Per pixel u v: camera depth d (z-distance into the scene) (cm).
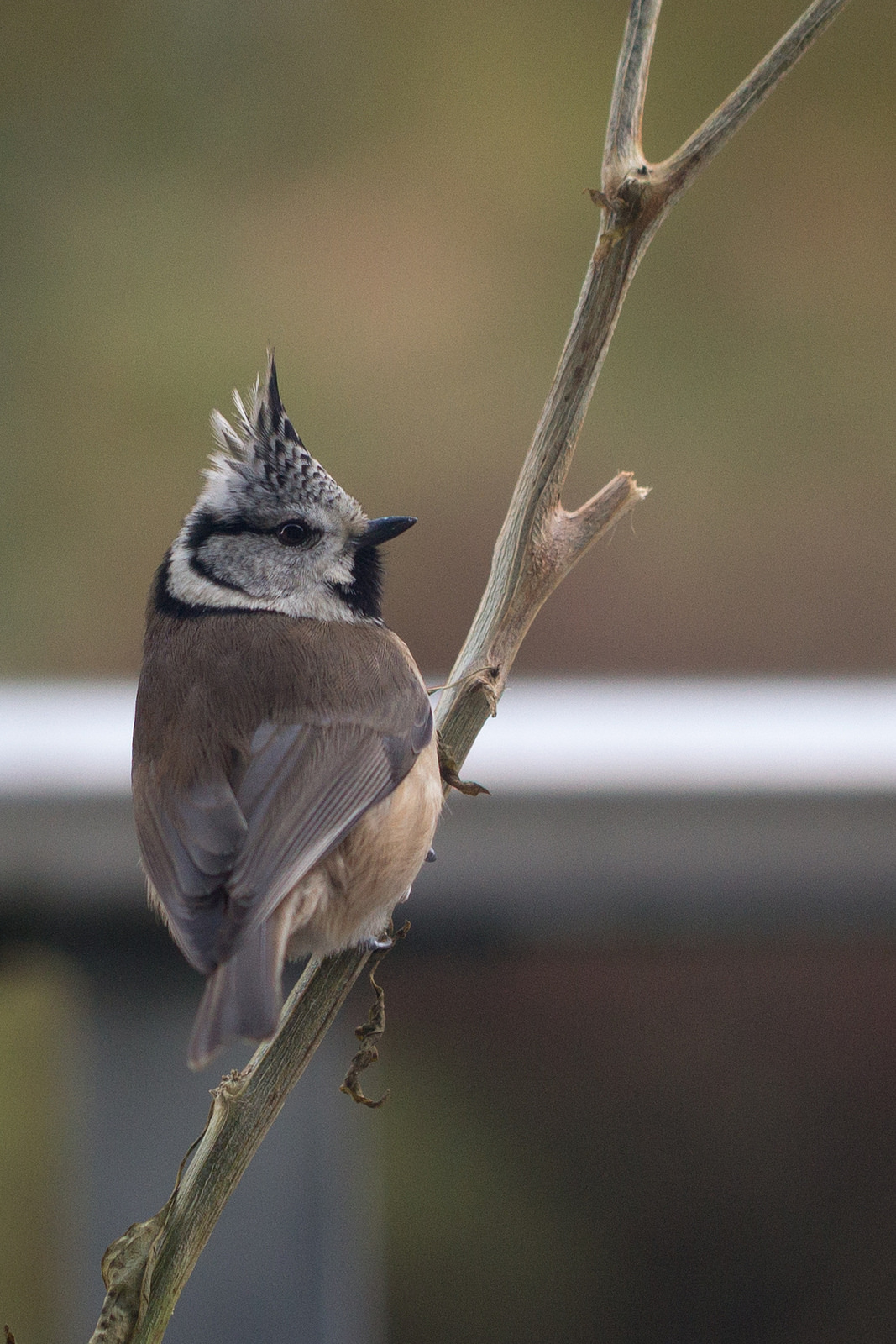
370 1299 641
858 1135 1060
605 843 605
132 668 1549
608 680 1020
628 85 457
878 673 1622
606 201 464
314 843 514
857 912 616
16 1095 833
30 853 580
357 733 550
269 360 658
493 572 496
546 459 486
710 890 610
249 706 556
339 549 660
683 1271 976
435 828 553
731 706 760
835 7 448
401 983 1077
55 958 580
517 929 606
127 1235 404
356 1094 461
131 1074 571
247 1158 421
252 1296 558
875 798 614
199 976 577
